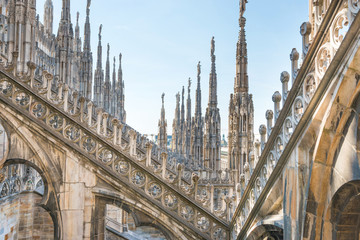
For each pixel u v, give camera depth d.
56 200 10.41
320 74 5.61
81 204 10.43
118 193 10.41
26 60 16.09
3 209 14.14
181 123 57.03
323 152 5.73
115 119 10.68
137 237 20.23
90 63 39.47
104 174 10.52
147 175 10.41
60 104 10.80
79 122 10.68
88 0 38.66
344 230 5.98
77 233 10.32
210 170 31.97
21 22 16.03
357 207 5.74
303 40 6.25
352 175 5.20
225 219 10.35
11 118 10.53
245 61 22.66
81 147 10.64
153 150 29.53
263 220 7.94
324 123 5.48
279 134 7.18
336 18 5.15
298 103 6.38
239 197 9.90
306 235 6.19
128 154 10.48
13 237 15.28
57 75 28.08
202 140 45.31
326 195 5.95
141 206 10.24
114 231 19.27
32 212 16.55
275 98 7.28
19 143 10.52
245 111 22.39
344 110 5.20
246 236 8.94
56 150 10.62
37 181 17.17
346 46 4.79
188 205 10.30
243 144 22.28
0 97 10.49
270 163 7.70
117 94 58.84
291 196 6.66
